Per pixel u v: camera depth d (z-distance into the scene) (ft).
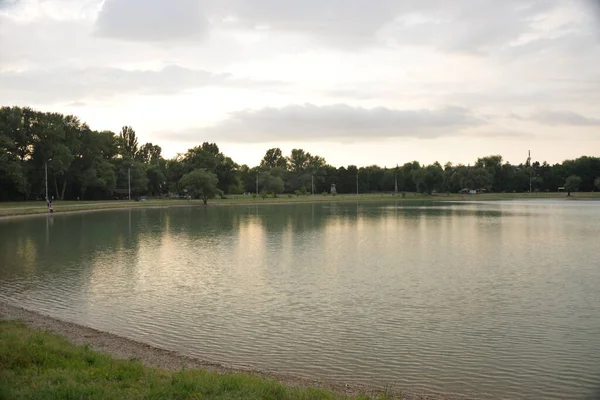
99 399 34.88
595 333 67.05
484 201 538.88
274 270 114.11
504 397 47.75
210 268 116.47
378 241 171.63
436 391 48.88
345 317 74.79
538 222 251.60
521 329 68.95
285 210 367.86
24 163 402.72
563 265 121.90
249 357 57.82
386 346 61.87
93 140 453.99
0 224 229.45
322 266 120.06
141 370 43.70
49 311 76.64
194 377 40.98
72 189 471.62
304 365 55.47
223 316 74.95
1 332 55.57
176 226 227.61
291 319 73.61
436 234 195.52
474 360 57.26
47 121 406.82
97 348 55.98
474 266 120.57
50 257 131.44
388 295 89.25
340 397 40.78
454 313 77.20
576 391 49.19
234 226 229.04
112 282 99.30
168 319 73.15
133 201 452.35
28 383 37.76
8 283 97.35
